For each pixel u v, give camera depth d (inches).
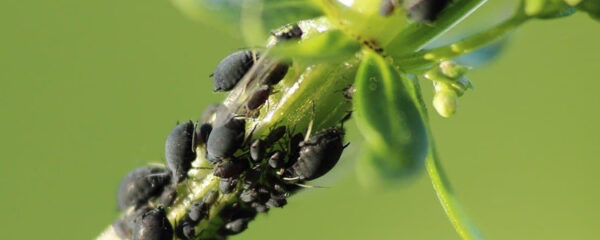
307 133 2.6
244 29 2.3
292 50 2.4
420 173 2.3
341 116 2.6
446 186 2.5
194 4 2.3
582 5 2.4
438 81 2.5
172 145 2.7
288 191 2.6
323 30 2.5
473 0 2.4
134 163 3.9
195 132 2.7
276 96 2.6
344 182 2.6
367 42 2.4
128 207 2.8
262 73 2.6
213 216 2.7
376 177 2.3
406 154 2.3
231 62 2.6
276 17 2.3
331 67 2.6
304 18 2.4
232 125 2.6
